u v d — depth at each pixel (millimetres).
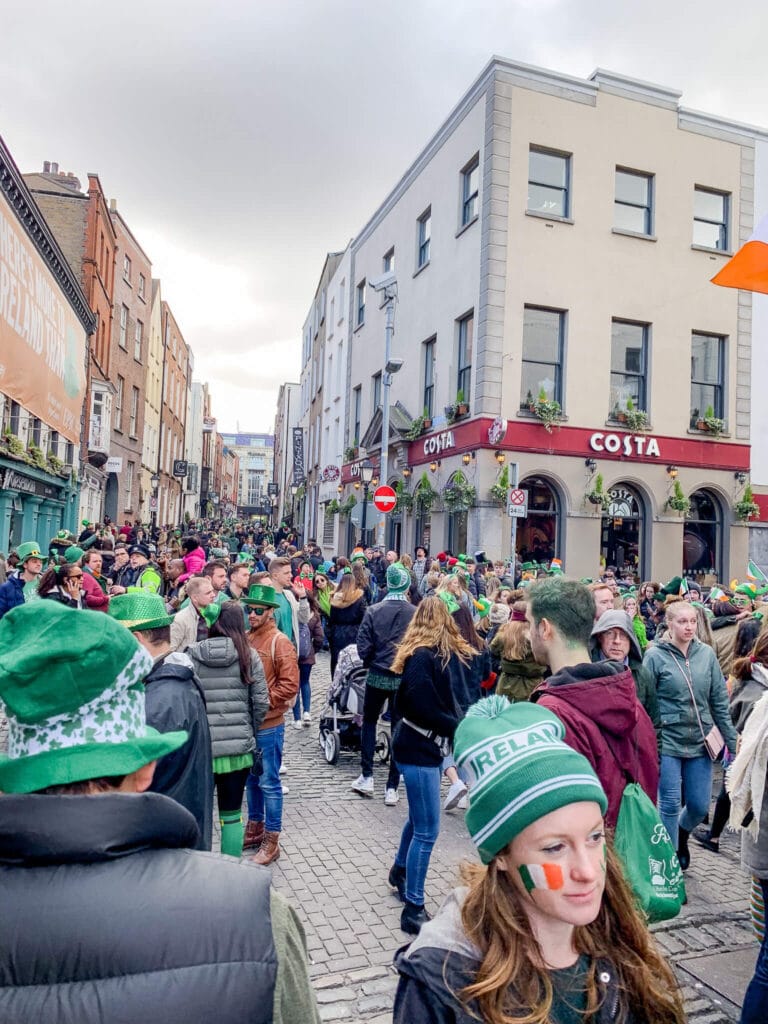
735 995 3543
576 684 2586
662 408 18797
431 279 21062
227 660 4117
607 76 18562
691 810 4816
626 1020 1454
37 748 1247
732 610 7727
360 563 11586
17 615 1300
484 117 18031
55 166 31844
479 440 17234
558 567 14055
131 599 3533
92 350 27906
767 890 2896
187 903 1174
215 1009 1107
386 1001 3410
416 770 4039
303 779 6805
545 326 18094
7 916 1101
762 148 20297
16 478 16406
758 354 20578
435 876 4820
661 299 18906
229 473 132875
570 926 1455
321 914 4227
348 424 29266
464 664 4227
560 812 1373
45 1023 1049
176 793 2859
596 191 18406
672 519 18641
